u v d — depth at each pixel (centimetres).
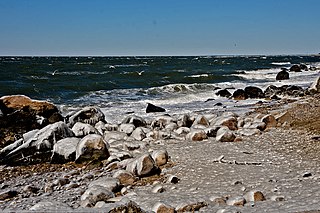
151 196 833
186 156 1168
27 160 1140
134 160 1022
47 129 1226
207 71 5800
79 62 8812
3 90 2866
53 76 4188
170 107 2414
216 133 1452
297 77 4891
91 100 2606
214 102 2664
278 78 4619
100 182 900
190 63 9394
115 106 2372
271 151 1198
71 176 1027
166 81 3988
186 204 733
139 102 2552
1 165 1134
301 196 779
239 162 1080
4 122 1324
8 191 877
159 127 1672
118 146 1288
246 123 1652
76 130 1348
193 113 2070
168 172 1019
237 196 792
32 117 1390
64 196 866
